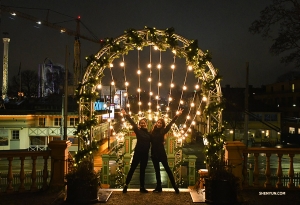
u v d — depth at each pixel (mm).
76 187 6914
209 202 6977
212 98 8367
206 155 8047
